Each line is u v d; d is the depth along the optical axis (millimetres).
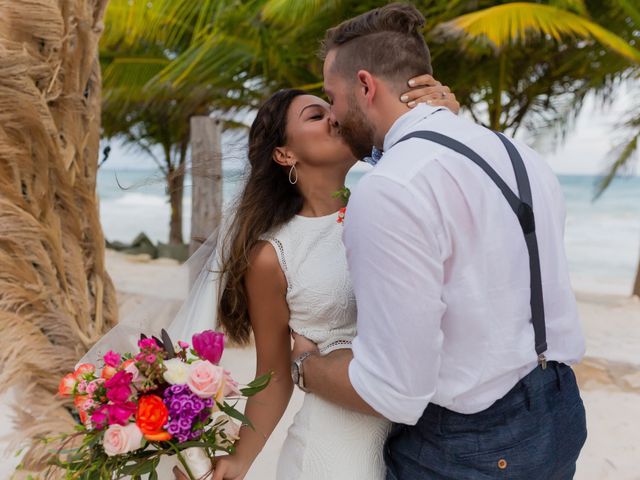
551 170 1332
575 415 1272
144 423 1136
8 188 1907
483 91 9484
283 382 1572
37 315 1991
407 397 1121
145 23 8008
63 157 2039
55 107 2023
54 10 1909
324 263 1479
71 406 2029
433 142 1180
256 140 1535
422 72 1298
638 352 5211
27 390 1946
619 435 3576
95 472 1236
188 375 1182
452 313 1155
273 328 1543
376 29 1282
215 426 1321
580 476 3129
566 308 1260
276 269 1479
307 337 1499
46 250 2021
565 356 1262
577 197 32594
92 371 1271
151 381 1176
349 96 1320
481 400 1183
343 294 1481
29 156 1929
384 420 1473
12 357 1907
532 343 1202
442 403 1198
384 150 1346
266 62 8188
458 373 1178
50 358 1979
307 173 1523
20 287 1934
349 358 1335
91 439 1191
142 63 8688
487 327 1150
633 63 7383
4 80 1844
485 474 1205
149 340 1242
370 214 1115
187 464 1312
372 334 1138
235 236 1521
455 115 1283
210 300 1598
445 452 1230
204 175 1656
